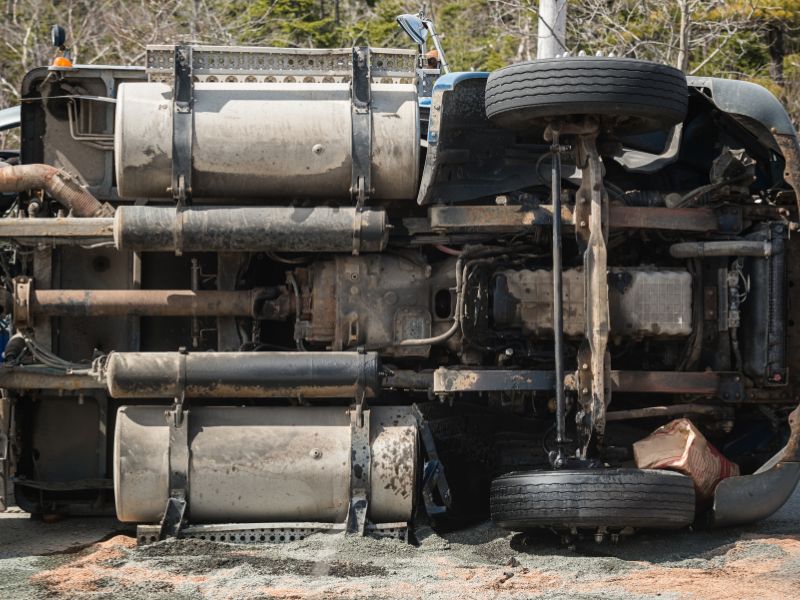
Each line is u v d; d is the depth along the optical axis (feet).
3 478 30.09
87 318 31.22
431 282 30.09
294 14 100.94
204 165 28.81
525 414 32.78
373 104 29.48
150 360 28.37
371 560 26.27
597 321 28.12
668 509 26.94
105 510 31.58
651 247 31.45
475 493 31.96
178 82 29.17
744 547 27.35
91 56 92.27
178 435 28.35
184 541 27.45
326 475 28.32
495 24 89.76
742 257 30.07
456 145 30.04
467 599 23.08
